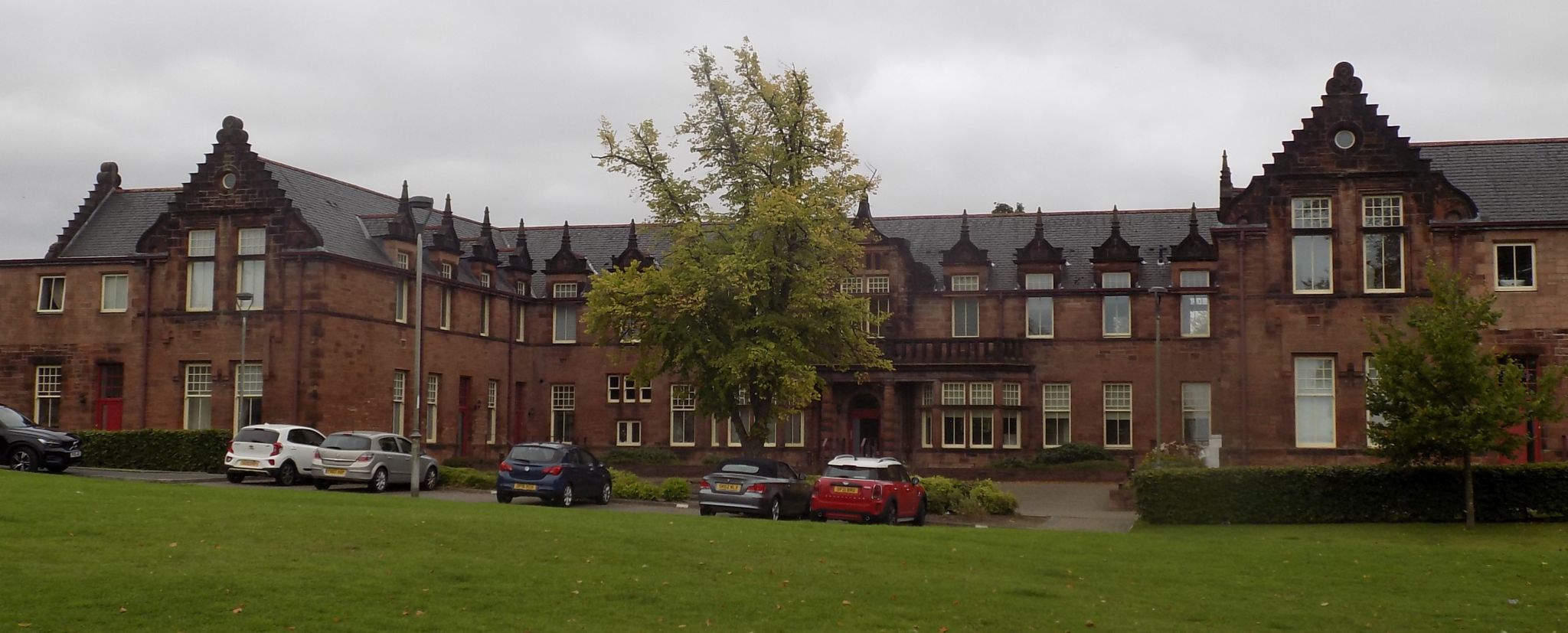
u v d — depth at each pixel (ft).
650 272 154.71
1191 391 208.03
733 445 222.69
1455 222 148.46
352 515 87.76
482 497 142.51
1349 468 122.83
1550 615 71.72
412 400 196.34
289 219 179.63
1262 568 84.89
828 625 61.98
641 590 66.80
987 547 89.61
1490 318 119.44
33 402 189.88
